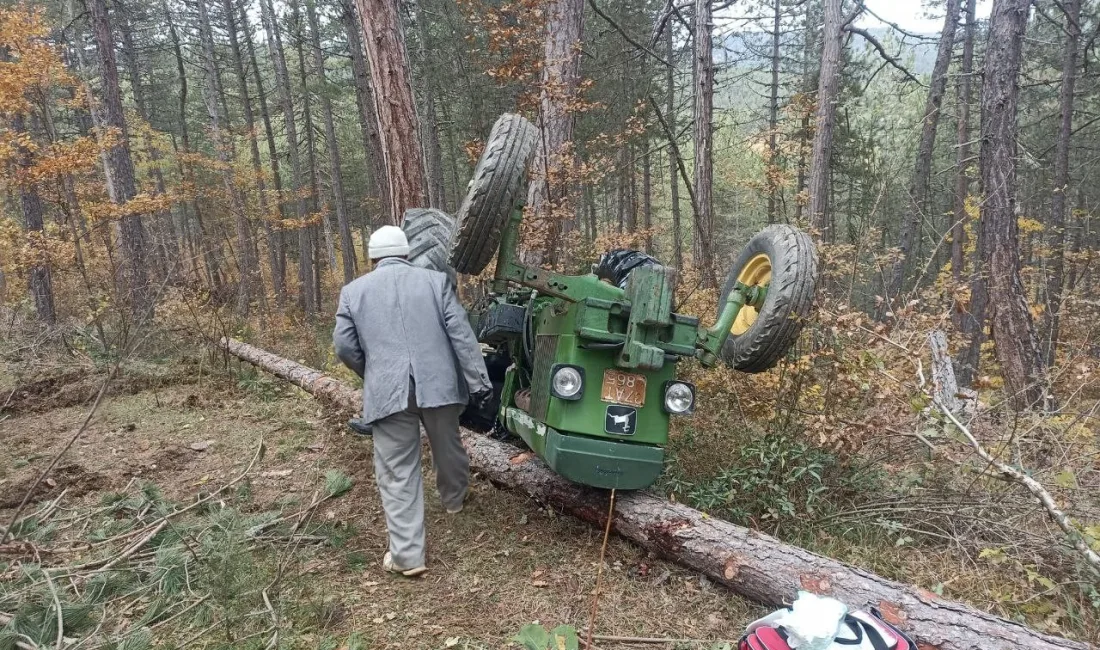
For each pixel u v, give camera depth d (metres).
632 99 16.58
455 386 3.38
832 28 13.84
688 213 24.62
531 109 7.73
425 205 6.53
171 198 12.05
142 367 7.71
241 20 26.41
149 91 28.03
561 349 3.41
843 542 3.53
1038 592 3.04
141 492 4.24
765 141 12.95
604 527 3.67
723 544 3.15
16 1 15.43
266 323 11.52
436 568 3.41
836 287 6.20
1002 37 8.09
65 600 3.01
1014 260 8.02
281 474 4.75
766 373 4.89
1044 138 20.91
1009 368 7.79
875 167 21.20
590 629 2.41
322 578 3.30
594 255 8.07
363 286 3.34
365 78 16.22
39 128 16.89
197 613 2.95
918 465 4.26
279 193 22.02
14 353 8.67
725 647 2.69
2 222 10.97
